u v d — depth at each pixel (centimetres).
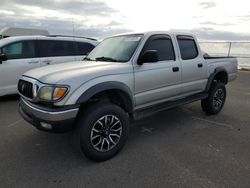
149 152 360
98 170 310
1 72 636
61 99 294
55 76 313
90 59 432
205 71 502
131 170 310
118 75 342
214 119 520
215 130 453
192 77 470
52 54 724
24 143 389
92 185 278
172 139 410
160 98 416
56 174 301
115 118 338
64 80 299
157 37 410
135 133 438
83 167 318
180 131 448
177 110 586
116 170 310
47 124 301
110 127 336
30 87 329
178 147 378
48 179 290
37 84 314
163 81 409
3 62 638
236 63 604
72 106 298
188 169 311
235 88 905
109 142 337
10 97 710
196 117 534
